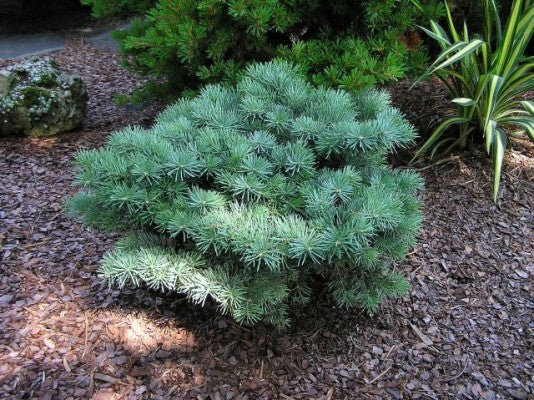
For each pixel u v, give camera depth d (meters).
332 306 2.12
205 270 1.69
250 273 1.72
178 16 2.77
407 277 2.32
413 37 2.99
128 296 2.15
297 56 2.72
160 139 1.82
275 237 1.56
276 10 2.61
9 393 1.74
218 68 2.82
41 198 2.88
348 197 1.72
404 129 1.86
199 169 1.70
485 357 1.97
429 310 2.17
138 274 1.63
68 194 2.92
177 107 2.14
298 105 2.02
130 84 4.71
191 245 1.76
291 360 1.91
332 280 1.89
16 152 3.38
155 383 1.79
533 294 2.27
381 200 1.64
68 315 2.05
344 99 2.01
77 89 3.66
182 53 2.74
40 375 1.80
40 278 2.26
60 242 2.51
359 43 2.71
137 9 3.29
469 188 2.86
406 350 1.98
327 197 1.66
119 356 1.88
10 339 1.94
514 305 2.21
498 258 2.46
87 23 7.06
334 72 2.59
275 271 1.66
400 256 1.81
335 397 1.78
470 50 2.62
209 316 2.05
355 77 2.46
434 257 2.45
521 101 2.83
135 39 2.83
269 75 2.10
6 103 3.44
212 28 2.76
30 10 6.77
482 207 2.75
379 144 1.79
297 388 1.81
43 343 1.93
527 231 2.62
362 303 1.89
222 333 1.99
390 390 1.82
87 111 4.02
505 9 3.71
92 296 2.16
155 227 1.73
